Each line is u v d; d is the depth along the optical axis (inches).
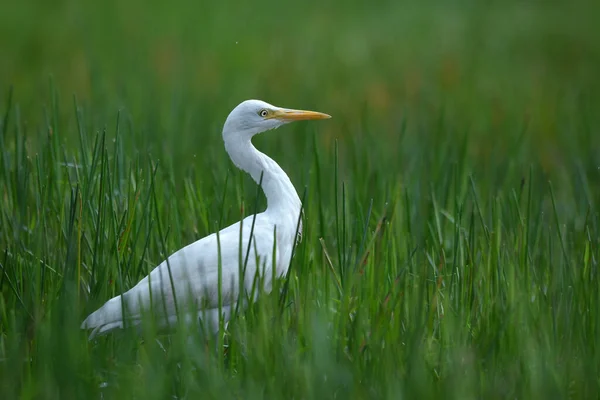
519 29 1114.1
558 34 1073.5
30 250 417.7
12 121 681.6
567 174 605.3
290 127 706.8
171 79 818.8
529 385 308.8
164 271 371.2
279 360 317.1
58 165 454.6
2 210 436.1
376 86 846.5
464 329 345.7
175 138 607.5
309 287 359.6
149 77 806.5
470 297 370.0
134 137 564.1
